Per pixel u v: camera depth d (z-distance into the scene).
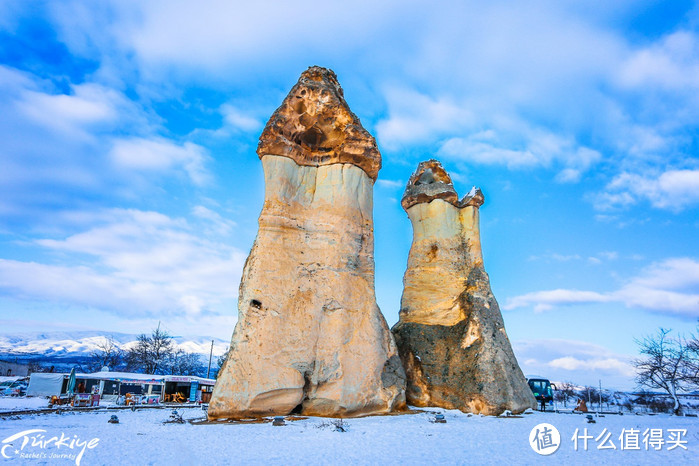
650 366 38.50
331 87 29.77
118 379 39.38
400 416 23.53
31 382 40.50
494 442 16.83
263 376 21.98
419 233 35.12
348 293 25.31
